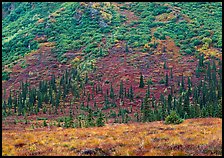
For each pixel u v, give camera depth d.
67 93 149.62
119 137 26.78
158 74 163.00
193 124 33.78
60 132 32.03
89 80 163.75
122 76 163.50
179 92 138.75
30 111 119.12
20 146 25.00
